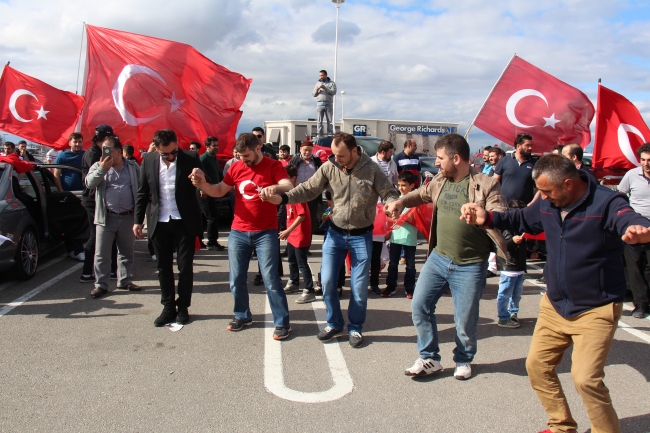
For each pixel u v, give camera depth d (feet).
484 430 10.21
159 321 15.88
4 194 19.77
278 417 10.55
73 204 23.30
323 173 14.48
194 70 31.07
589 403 8.82
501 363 13.52
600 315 8.87
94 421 10.27
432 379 12.47
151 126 29.86
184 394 11.46
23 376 12.23
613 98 24.35
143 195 15.97
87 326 15.75
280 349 14.23
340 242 14.40
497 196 11.19
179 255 15.92
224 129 31.96
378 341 14.98
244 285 15.47
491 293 20.49
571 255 8.98
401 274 24.02
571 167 8.67
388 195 13.93
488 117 27.27
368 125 70.95
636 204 18.42
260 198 13.35
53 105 29.40
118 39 29.84
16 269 20.03
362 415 10.70
